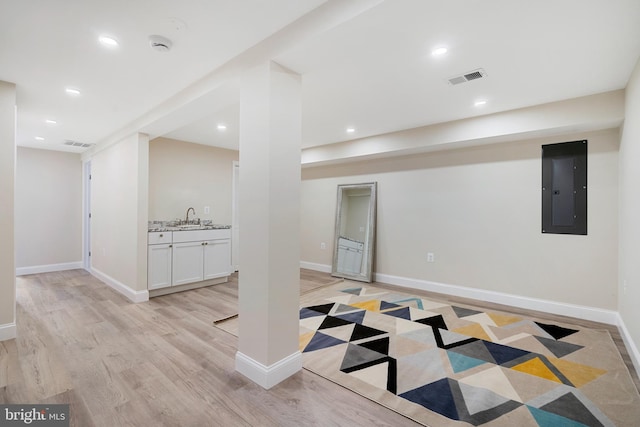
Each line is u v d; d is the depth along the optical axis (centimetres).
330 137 459
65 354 243
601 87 271
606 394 193
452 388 200
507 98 297
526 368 225
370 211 500
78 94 287
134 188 383
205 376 213
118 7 168
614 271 313
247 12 175
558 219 343
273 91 201
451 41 193
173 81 261
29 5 165
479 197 397
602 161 318
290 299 215
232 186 575
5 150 261
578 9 163
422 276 448
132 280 388
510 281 374
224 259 473
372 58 210
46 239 543
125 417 171
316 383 206
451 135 375
